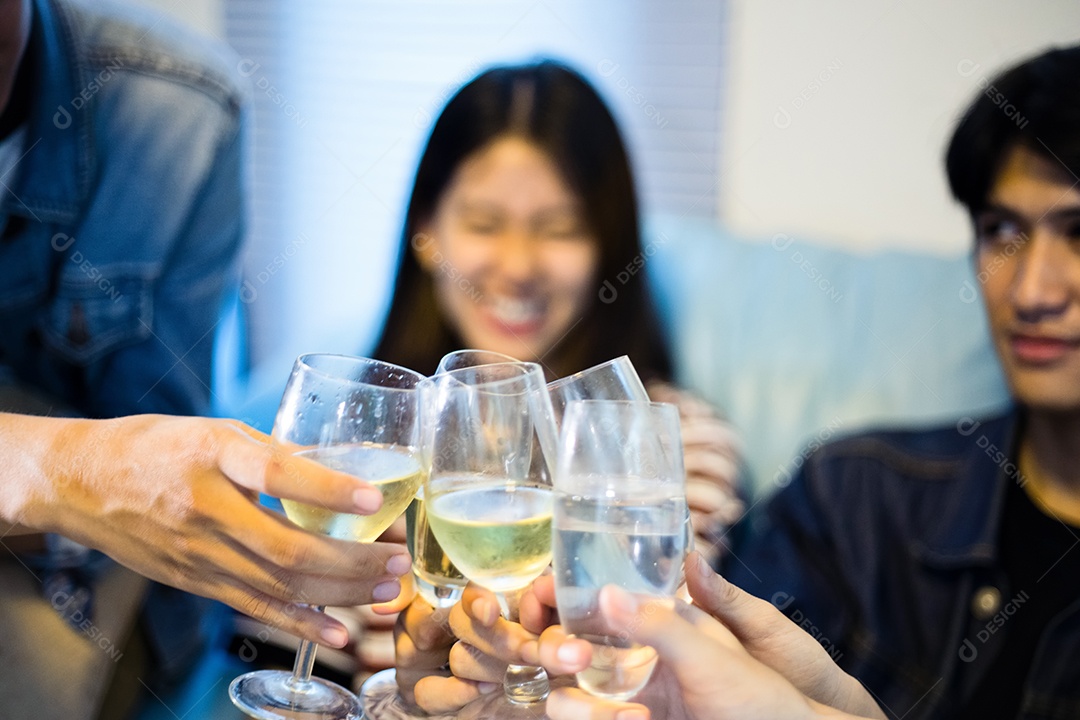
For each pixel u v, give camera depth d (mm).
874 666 1418
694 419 1605
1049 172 1280
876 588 1460
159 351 1520
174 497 780
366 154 2822
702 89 2432
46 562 1175
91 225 1387
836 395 1755
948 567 1392
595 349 1688
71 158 1334
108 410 1510
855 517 1517
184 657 1312
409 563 782
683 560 723
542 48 2590
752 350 1829
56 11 1289
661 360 1743
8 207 1314
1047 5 2102
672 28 2439
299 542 758
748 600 741
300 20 2799
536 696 795
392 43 2750
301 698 836
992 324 1371
